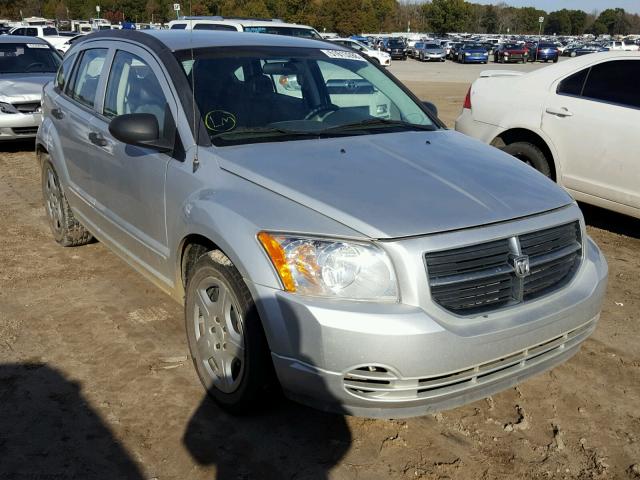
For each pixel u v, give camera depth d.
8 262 5.20
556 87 6.14
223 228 2.94
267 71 3.96
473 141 3.95
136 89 4.02
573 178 5.97
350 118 3.99
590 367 3.79
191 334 3.36
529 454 3.01
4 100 9.33
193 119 3.50
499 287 2.85
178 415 3.23
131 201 3.96
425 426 3.19
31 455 2.92
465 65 43.72
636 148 5.45
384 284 2.65
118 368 3.64
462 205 2.92
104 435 3.07
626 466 2.95
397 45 49.94
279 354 2.76
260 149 3.38
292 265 2.70
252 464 2.89
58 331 4.05
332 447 3.02
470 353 2.66
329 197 2.87
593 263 3.28
